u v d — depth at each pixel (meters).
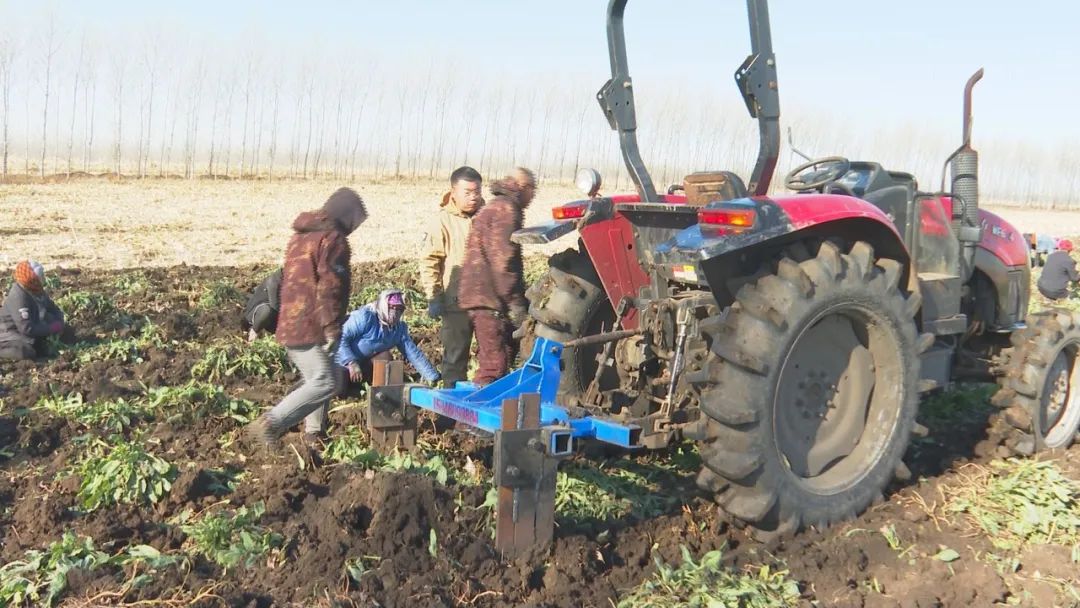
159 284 11.59
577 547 3.92
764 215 3.92
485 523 4.11
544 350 4.46
